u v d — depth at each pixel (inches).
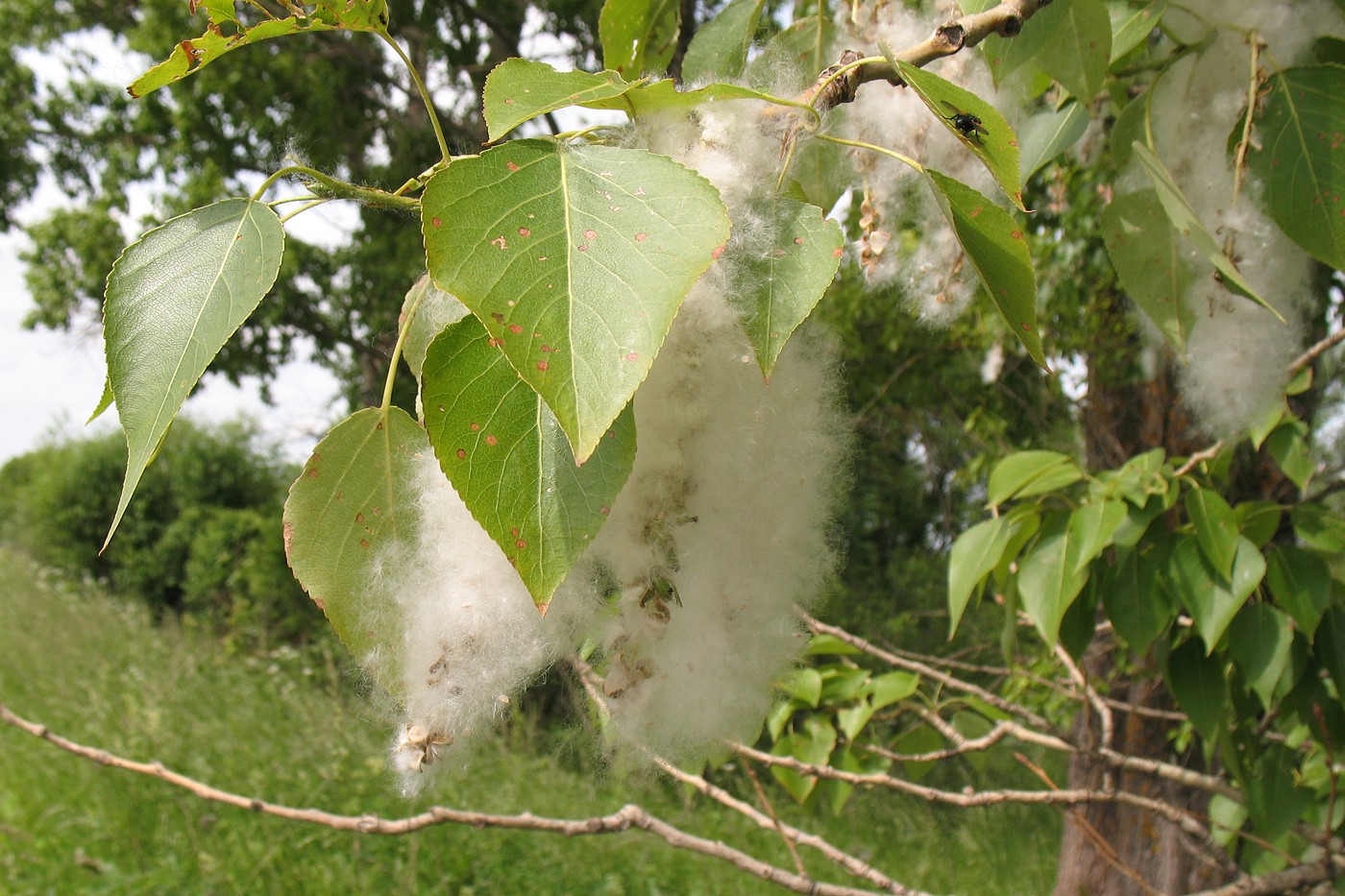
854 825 101.1
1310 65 19.6
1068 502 27.8
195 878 69.5
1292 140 19.7
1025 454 27.7
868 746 31.2
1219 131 21.5
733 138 15.2
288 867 71.6
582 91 13.9
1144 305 22.0
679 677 16.0
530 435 13.4
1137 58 23.6
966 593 26.9
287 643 155.2
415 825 26.9
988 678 89.1
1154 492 25.3
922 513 175.5
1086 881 50.9
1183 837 37.6
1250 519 26.0
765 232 14.7
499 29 155.0
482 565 15.7
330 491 16.0
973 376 107.7
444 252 12.2
